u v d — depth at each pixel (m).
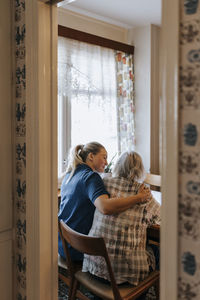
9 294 1.45
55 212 1.42
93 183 1.83
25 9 1.33
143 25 3.63
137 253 1.74
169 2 0.82
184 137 0.82
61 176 3.14
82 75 3.22
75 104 3.24
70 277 1.82
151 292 2.33
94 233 1.79
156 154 3.77
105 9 3.15
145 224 1.77
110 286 1.71
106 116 3.50
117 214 1.73
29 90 1.34
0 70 1.35
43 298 1.41
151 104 3.65
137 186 1.78
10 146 1.42
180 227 0.85
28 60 1.33
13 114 1.41
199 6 0.78
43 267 1.39
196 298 0.83
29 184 1.36
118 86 3.62
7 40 1.37
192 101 0.80
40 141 1.34
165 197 0.86
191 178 0.81
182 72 0.81
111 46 3.46
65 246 1.78
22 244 1.42
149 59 3.62
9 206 1.43
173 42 0.82
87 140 3.36
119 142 3.65
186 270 0.84
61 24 3.07
